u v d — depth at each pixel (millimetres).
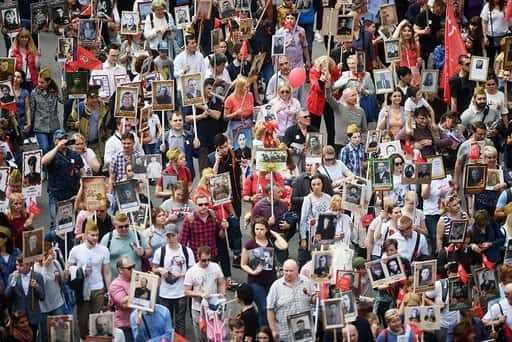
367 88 44531
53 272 32969
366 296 34750
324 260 32531
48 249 32844
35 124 42594
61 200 38219
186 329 35469
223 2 48719
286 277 32500
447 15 45812
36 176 36625
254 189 37594
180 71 45000
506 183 40469
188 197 35750
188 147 41438
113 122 42406
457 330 32656
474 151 40156
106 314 31484
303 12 50312
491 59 49625
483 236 35875
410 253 35344
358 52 44469
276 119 41969
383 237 35562
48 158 38000
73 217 35625
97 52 46844
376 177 37281
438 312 32500
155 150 41938
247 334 32188
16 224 35125
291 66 47531
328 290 32531
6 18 46719
